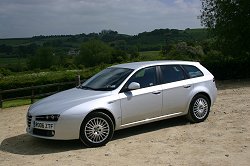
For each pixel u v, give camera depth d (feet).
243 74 71.10
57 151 22.45
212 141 23.08
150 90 25.40
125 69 26.43
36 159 21.03
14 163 20.48
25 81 66.95
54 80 68.13
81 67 210.59
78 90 26.07
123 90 24.43
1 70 172.14
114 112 23.65
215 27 70.08
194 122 28.27
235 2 67.05
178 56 88.99
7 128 30.68
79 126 22.25
